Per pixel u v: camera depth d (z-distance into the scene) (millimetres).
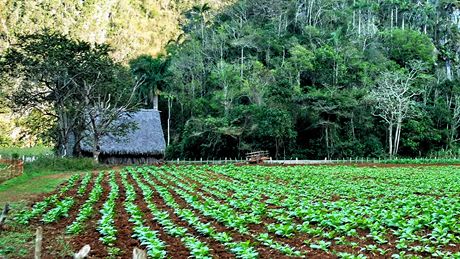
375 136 66375
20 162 35531
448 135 68500
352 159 57969
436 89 77125
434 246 12445
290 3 92438
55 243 13461
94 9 111312
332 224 14492
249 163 49250
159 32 117688
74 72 46781
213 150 59406
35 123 53938
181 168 42812
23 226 15812
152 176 34594
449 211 16000
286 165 46875
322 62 69438
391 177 32438
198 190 24969
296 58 69062
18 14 101375
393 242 12969
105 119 49438
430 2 107688
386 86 63031
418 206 18938
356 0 101625
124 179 31797
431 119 69312
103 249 12617
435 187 25672
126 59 99750
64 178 33250
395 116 64312
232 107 63375
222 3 103250
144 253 7957
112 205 18375
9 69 45281
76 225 14875
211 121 57875
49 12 105812
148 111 60250
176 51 81312
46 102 51062
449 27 99812
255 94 62812
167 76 70688
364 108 64875
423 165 48188
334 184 27234
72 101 49719
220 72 67500
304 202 18500
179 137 68688
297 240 13352
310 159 61281
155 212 17219
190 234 13680
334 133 62062
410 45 82812
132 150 55188
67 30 105812
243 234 13945
